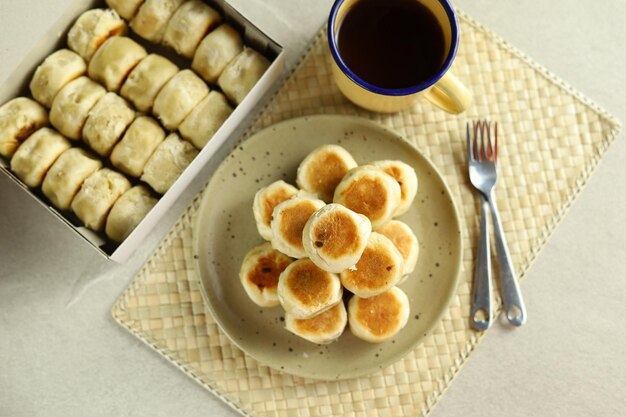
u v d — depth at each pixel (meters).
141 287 0.67
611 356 0.69
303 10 0.70
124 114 0.67
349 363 0.65
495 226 0.67
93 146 0.67
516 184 0.69
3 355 0.68
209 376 0.67
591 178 0.70
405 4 0.63
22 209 0.69
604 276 0.69
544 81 0.70
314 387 0.67
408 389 0.67
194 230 0.65
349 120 0.66
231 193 0.66
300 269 0.62
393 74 0.63
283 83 0.69
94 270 0.68
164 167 0.67
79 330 0.68
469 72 0.69
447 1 0.61
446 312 0.66
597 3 0.71
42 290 0.68
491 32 0.70
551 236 0.69
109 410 0.68
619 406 0.68
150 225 0.66
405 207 0.65
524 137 0.69
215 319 0.64
